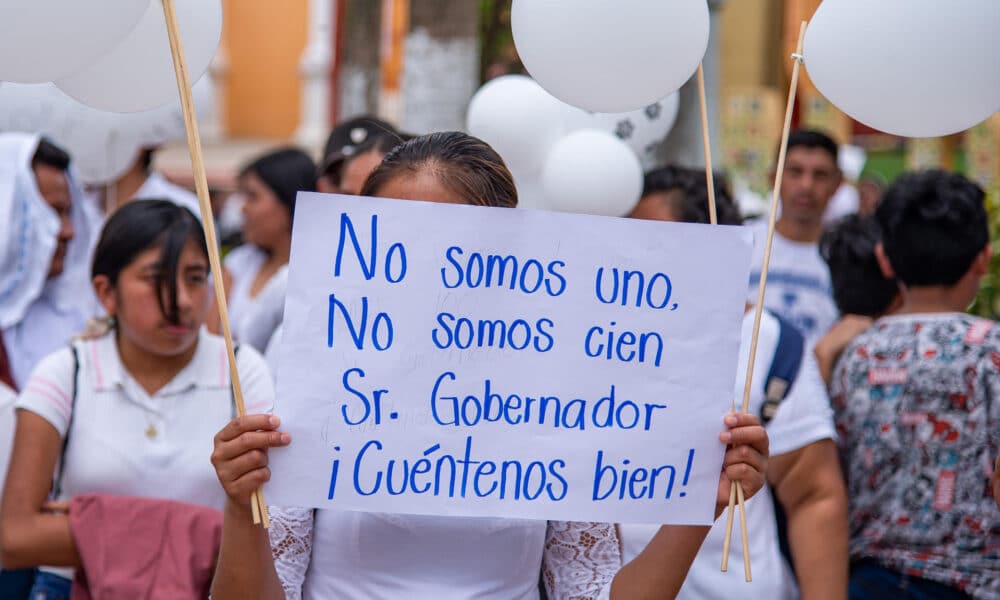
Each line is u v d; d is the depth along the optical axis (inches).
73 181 165.6
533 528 83.7
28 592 129.5
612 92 87.5
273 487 77.1
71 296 163.0
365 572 80.7
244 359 125.3
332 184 161.9
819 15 87.1
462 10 222.8
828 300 195.5
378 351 78.5
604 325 81.1
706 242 82.0
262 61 740.7
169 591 111.1
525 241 80.0
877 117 87.7
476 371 79.7
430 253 79.0
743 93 413.7
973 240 126.0
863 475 124.5
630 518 81.2
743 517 80.8
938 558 118.8
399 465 78.7
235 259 204.8
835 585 112.4
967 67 83.0
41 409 116.7
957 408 119.5
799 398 115.1
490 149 85.3
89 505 113.9
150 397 120.3
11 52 77.9
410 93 227.5
